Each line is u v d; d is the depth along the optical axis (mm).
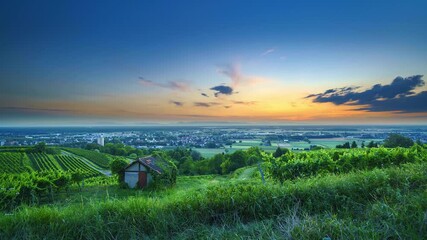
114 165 32719
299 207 4562
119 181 32719
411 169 5777
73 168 60625
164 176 31938
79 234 3990
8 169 53438
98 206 4582
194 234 4008
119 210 4375
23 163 59906
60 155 72188
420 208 3742
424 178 5219
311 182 5418
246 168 37188
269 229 3686
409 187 5016
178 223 4301
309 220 3717
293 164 8773
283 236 3418
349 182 5195
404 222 3512
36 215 4195
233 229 4043
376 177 5250
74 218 4160
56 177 21516
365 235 3199
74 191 24062
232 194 4867
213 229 4078
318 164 8664
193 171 53156
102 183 38281
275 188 5094
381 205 4043
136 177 32031
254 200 4711
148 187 31031
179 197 5027
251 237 3650
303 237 3279
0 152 67562
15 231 3883
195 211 4547
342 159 9109
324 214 4199
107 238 3975
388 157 8953
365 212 4195
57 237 3875
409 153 9047
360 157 8961
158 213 4391
